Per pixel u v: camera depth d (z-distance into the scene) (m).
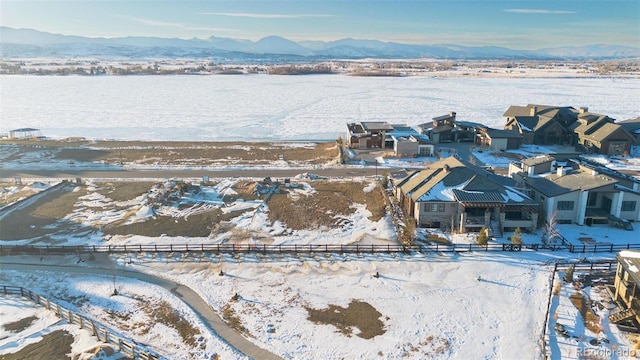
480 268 40.75
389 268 41.06
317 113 131.75
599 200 51.56
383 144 87.00
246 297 36.56
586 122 87.69
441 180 50.69
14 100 156.25
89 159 79.00
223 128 110.69
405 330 32.31
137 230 48.72
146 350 29.44
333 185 63.91
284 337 31.52
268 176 68.50
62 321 32.91
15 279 39.12
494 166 74.12
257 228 49.59
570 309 34.31
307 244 45.72
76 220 51.31
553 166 56.88
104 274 40.16
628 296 33.56
